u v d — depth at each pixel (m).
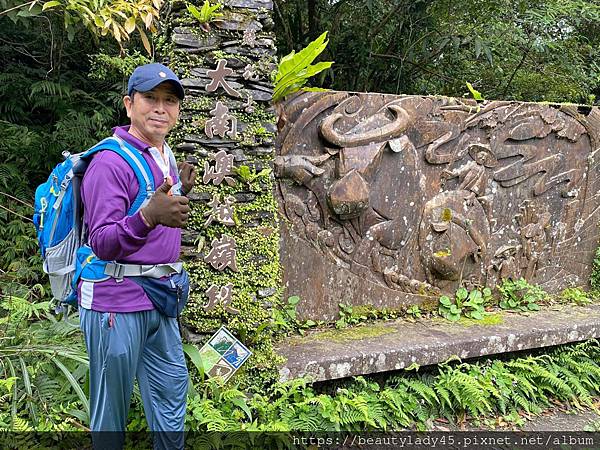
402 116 3.28
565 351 3.58
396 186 3.35
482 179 3.66
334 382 2.90
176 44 2.43
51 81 4.11
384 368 2.92
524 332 3.38
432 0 5.27
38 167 4.18
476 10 5.64
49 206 1.91
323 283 3.22
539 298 3.92
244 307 2.58
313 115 3.06
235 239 2.55
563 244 4.11
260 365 2.61
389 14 5.30
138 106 1.82
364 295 3.36
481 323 3.51
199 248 2.49
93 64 3.81
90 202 1.71
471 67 6.31
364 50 5.43
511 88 6.49
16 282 3.54
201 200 2.50
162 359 2.01
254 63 2.53
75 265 1.89
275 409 2.59
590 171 4.14
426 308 3.58
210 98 2.47
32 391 2.40
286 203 3.06
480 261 3.76
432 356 3.06
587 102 6.62
